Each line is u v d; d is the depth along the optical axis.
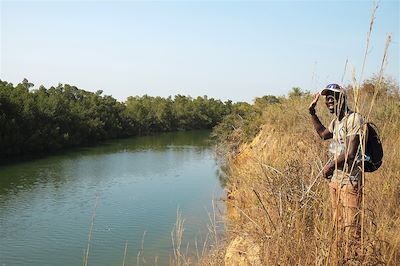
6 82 59.81
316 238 3.40
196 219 16.30
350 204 3.69
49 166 35.44
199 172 31.31
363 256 3.15
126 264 12.89
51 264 13.51
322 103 8.12
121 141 64.44
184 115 99.19
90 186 26.52
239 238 5.34
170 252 12.80
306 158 5.85
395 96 11.06
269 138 12.29
